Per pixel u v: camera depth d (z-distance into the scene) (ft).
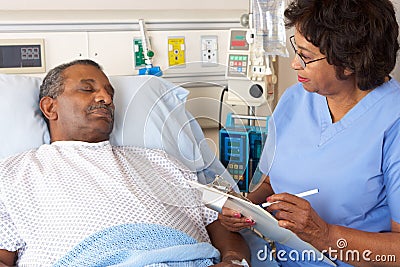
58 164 5.98
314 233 5.13
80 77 6.42
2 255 5.57
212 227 6.34
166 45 8.38
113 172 5.99
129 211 5.63
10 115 6.48
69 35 7.84
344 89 5.56
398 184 5.35
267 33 7.63
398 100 5.53
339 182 5.65
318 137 5.88
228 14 8.71
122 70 8.20
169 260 5.18
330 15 4.97
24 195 5.71
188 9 8.54
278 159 6.12
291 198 5.08
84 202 5.59
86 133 6.37
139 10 8.18
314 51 5.19
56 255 5.35
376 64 5.18
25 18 7.61
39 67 7.71
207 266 5.40
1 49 7.48
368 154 5.52
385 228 5.72
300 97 6.24
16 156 6.20
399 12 6.77
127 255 5.20
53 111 6.47
